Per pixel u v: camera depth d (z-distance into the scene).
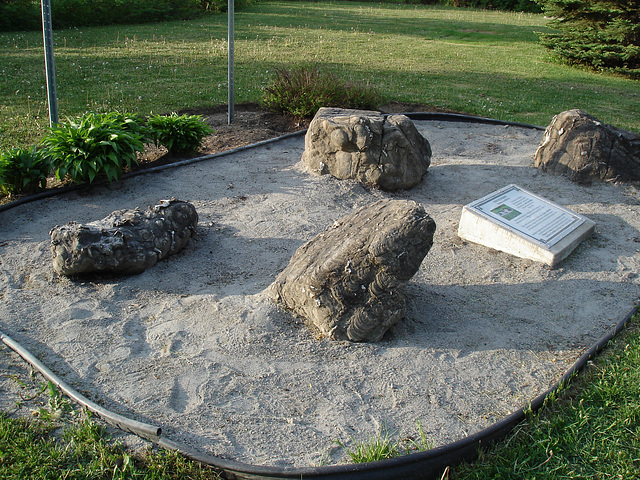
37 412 3.38
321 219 6.29
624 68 14.94
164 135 7.76
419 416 3.52
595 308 4.79
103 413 3.33
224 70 13.39
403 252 4.02
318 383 3.77
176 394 3.62
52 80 7.00
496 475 3.09
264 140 8.76
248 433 3.34
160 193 6.77
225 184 7.11
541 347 4.25
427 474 3.09
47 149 6.70
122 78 12.06
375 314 4.12
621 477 3.06
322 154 7.27
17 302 4.54
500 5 34.47
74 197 6.54
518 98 12.05
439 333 4.37
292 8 27.95
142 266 5.01
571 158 7.56
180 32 18.89
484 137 9.38
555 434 3.36
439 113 10.27
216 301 4.61
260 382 3.76
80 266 4.76
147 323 4.36
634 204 6.91
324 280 4.12
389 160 6.93
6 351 3.97
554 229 5.76
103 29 18.70
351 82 11.88
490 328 4.47
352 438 3.32
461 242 5.94
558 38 16.36
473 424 3.46
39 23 18.03
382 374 3.88
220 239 5.77
